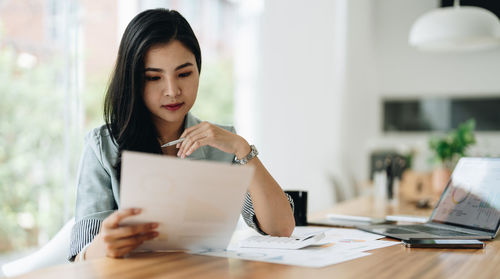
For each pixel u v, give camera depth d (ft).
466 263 2.96
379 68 17.53
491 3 15.40
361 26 15.02
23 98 11.80
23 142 11.76
